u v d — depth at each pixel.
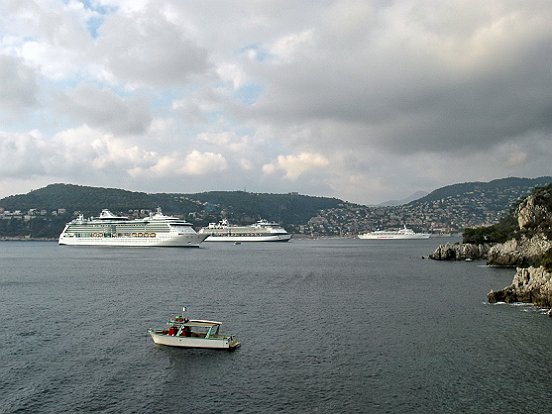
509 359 51.97
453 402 41.19
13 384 45.59
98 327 67.38
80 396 42.94
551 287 79.38
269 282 118.94
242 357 53.59
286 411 39.84
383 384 45.34
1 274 140.38
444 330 64.62
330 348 56.72
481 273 136.62
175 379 47.00
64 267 164.25
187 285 112.94
